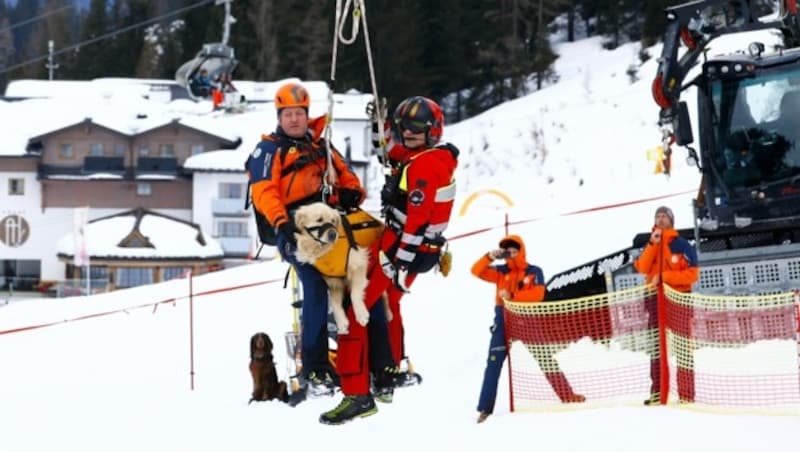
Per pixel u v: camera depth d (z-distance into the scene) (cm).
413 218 1442
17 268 13800
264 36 19100
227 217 13275
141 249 12606
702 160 3016
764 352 2200
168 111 14488
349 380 1502
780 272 2817
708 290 2875
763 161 2956
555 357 2383
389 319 1542
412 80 17625
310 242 1395
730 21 3014
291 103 1466
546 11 18300
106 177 13488
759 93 2959
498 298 2425
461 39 18038
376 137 1590
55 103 14725
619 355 2394
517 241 2430
